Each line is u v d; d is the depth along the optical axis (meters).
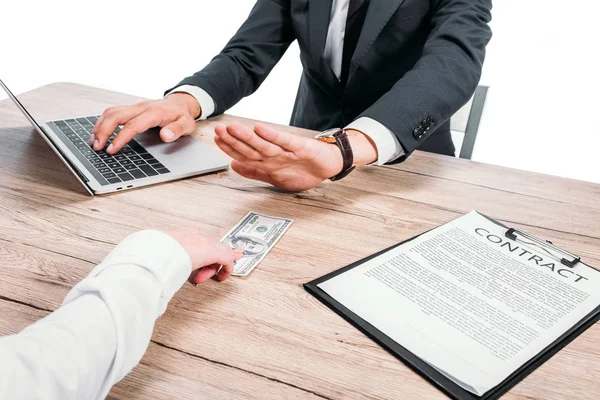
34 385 0.45
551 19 2.85
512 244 0.83
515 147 2.79
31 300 0.68
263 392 0.57
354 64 1.37
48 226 0.84
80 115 1.27
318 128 1.60
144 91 3.24
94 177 0.97
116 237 0.82
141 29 3.81
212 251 0.69
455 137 1.52
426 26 1.37
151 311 0.56
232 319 0.67
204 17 3.85
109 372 0.51
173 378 0.58
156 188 0.97
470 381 0.58
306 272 0.76
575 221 0.94
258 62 1.46
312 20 1.39
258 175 0.97
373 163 1.04
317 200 0.97
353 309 0.69
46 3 4.12
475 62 1.16
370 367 0.61
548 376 0.60
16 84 3.27
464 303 0.70
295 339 0.64
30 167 1.02
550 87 2.93
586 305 0.71
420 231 0.88
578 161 2.69
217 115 1.33
